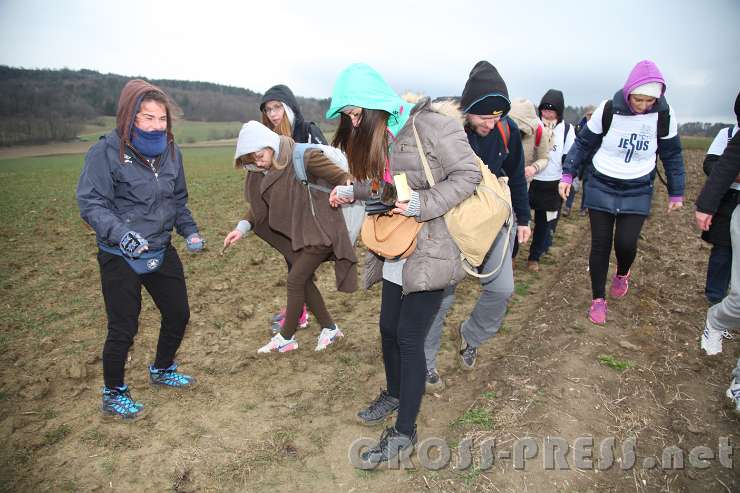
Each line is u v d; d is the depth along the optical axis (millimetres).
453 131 2529
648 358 3646
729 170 3068
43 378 3713
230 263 6605
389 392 3145
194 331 4551
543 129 5152
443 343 4215
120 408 3258
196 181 17281
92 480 2775
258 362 3963
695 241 6555
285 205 3584
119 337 3080
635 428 2934
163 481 2758
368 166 2562
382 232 2662
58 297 5461
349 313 4934
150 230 3006
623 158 3939
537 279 5684
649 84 3652
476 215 2561
